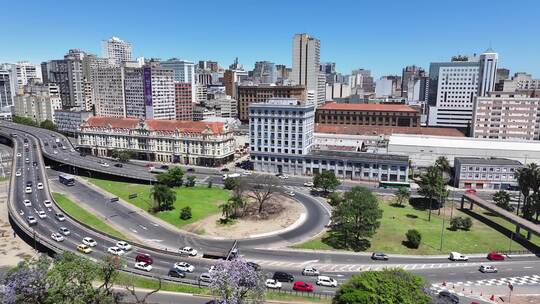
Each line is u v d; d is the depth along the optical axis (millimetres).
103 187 187875
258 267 98250
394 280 68125
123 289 86188
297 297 85938
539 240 124688
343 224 121125
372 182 196250
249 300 66812
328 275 100312
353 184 191750
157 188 149625
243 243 121750
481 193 180750
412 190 182500
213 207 155000
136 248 116688
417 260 110312
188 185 183625
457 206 161375
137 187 186875
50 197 168500
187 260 108688
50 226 135000
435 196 151500
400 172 191875
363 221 118812
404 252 115062
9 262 115438
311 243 121688
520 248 117938
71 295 64188
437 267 105688
